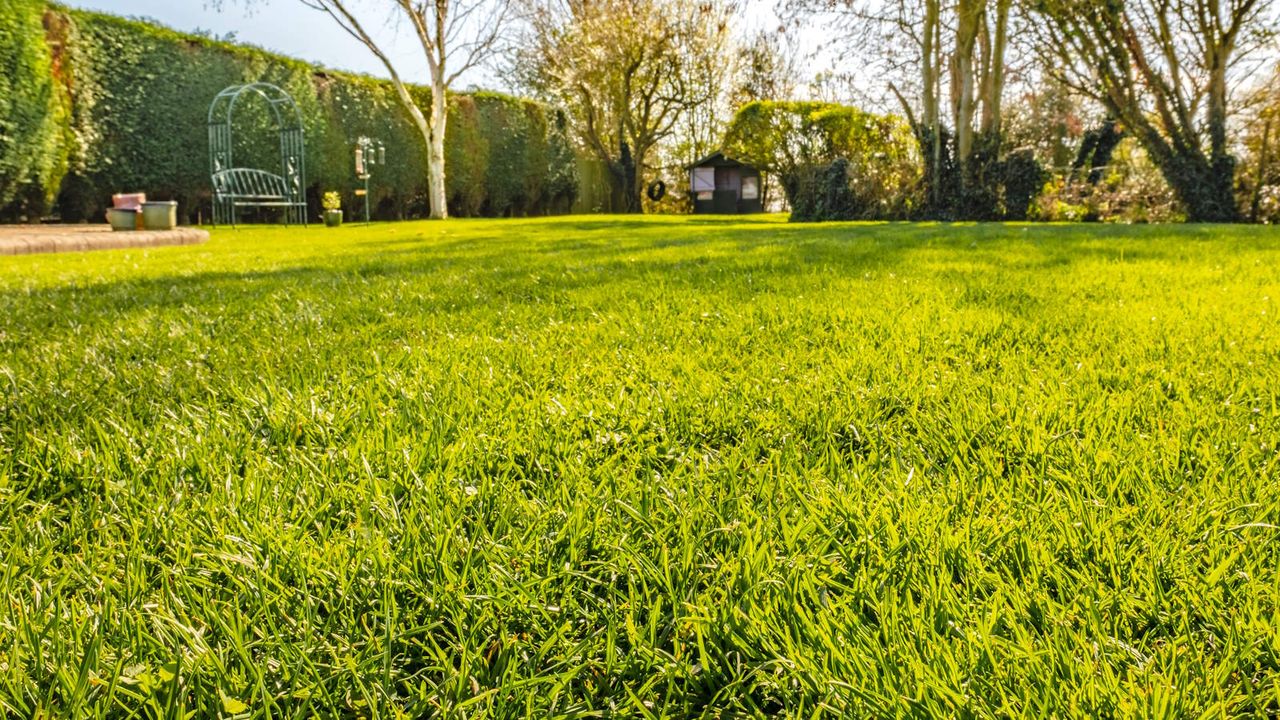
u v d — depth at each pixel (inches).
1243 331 92.0
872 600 35.2
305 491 48.3
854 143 639.8
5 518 45.6
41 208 543.8
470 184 900.6
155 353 93.0
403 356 86.7
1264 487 45.7
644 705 29.9
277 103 708.7
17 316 123.6
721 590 36.7
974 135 518.0
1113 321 101.7
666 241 305.7
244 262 240.8
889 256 206.1
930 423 59.9
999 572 37.7
